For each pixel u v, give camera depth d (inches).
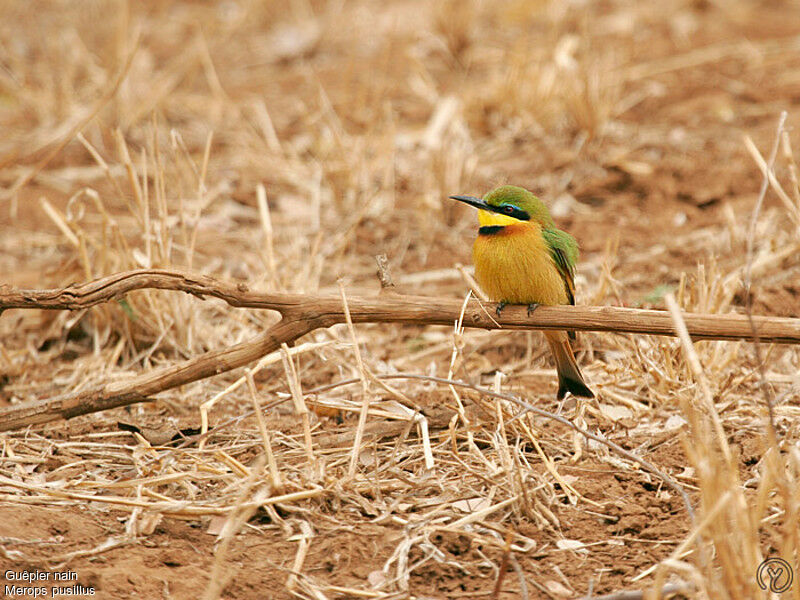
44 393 435.2
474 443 358.0
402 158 690.2
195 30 950.4
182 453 342.0
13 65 839.1
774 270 514.3
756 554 251.3
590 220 602.2
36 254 574.6
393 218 617.3
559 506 324.8
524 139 712.4
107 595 269.3
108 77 755.4
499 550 299.6
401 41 914.7
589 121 691.4
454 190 617.0
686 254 542.9
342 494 319.9
